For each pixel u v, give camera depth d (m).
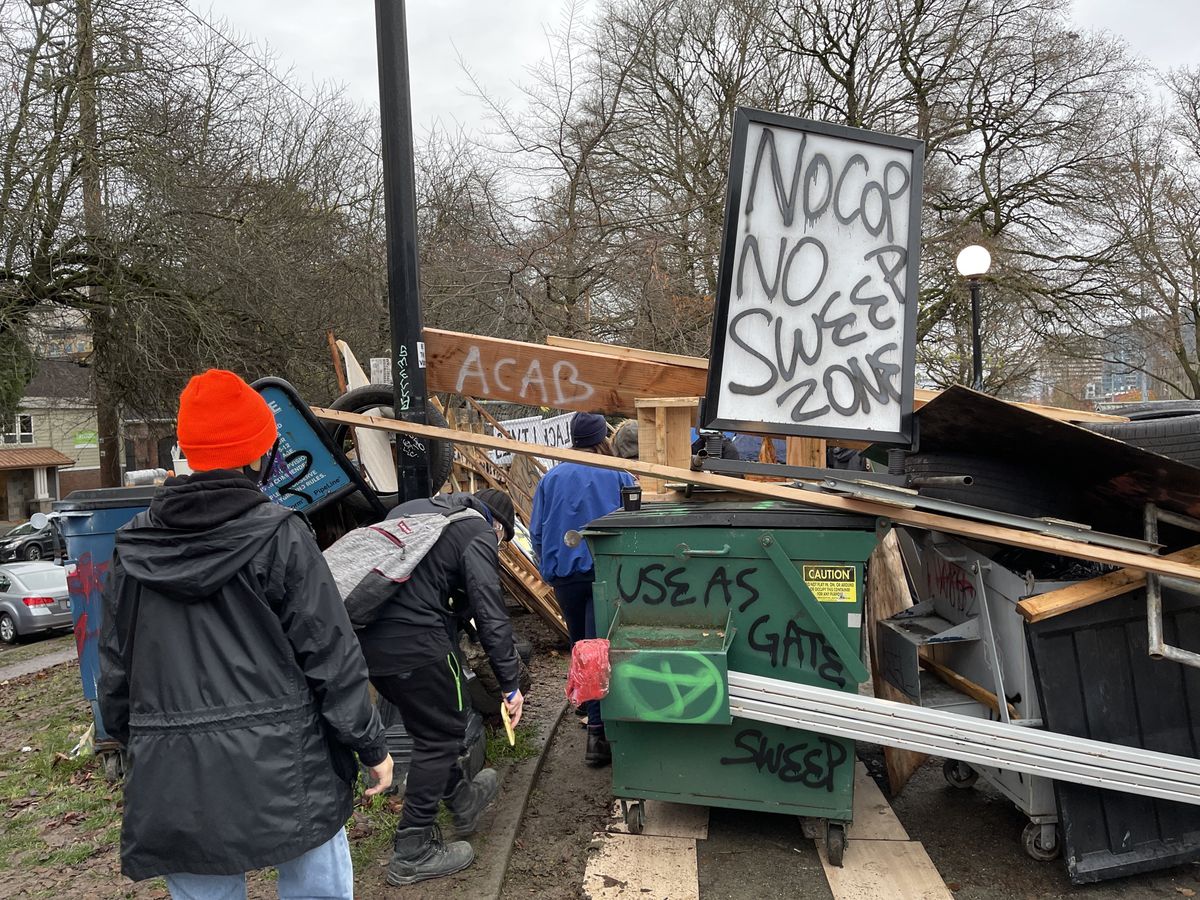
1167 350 21.91
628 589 3.29
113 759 4.30
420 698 3.01
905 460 3.42
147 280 14.46
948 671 3.60
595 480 4.27
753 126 2.92
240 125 16.02
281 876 2.09
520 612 7.45
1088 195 18.47
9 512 41.66
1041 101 18.47
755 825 3.47
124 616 2.04
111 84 13.52
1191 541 3.28
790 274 2.96
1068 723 2.97
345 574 2.91
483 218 17.38
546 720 4.69
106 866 3.37
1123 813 3.01
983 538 2.93
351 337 17.22
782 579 3.13
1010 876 3.10
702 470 2.98
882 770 4.06
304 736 1.99
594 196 15.19
